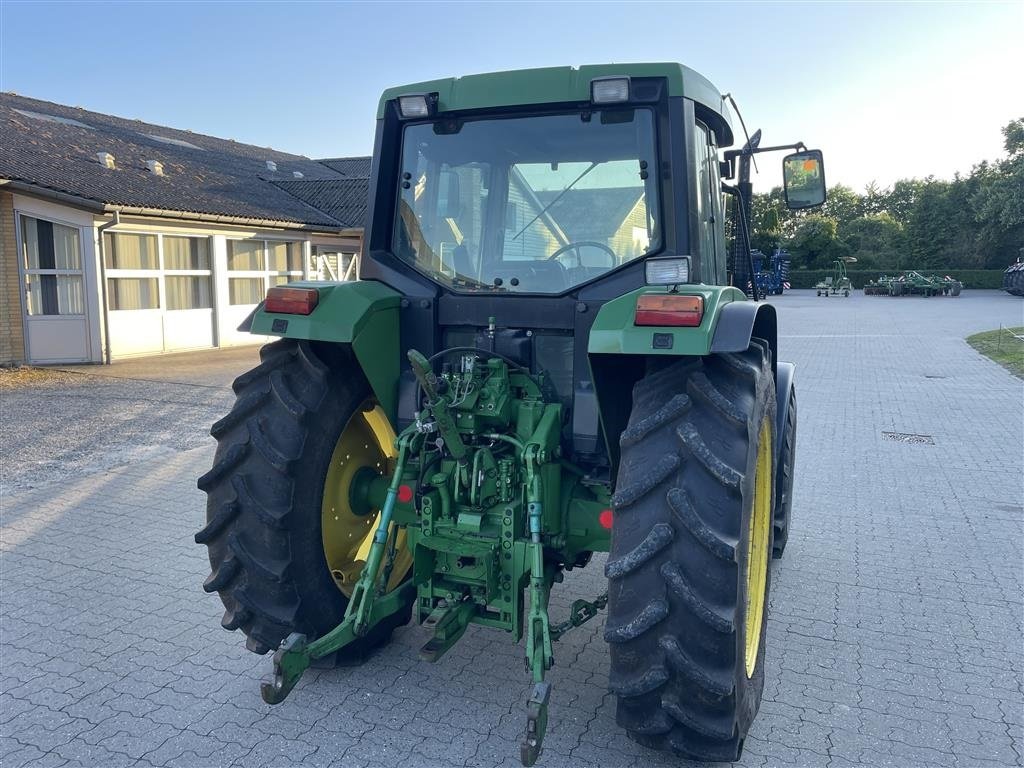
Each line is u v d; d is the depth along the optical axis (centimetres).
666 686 256
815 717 328
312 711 328
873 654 385
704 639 248
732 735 257
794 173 434
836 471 746
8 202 1385
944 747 307
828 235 5922
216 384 1241
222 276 1791
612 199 323
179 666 368
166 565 495
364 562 358
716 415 263
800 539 554
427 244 349
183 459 771
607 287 314
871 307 3378
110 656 378
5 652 381
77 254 1449
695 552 249
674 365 282
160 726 319
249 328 325
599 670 363
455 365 327
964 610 436
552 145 331
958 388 1240
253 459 317
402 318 343
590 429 318
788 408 460
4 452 794
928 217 6194
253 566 311
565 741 307
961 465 767
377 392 330
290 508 312
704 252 340
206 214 1639
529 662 275
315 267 2125
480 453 306
